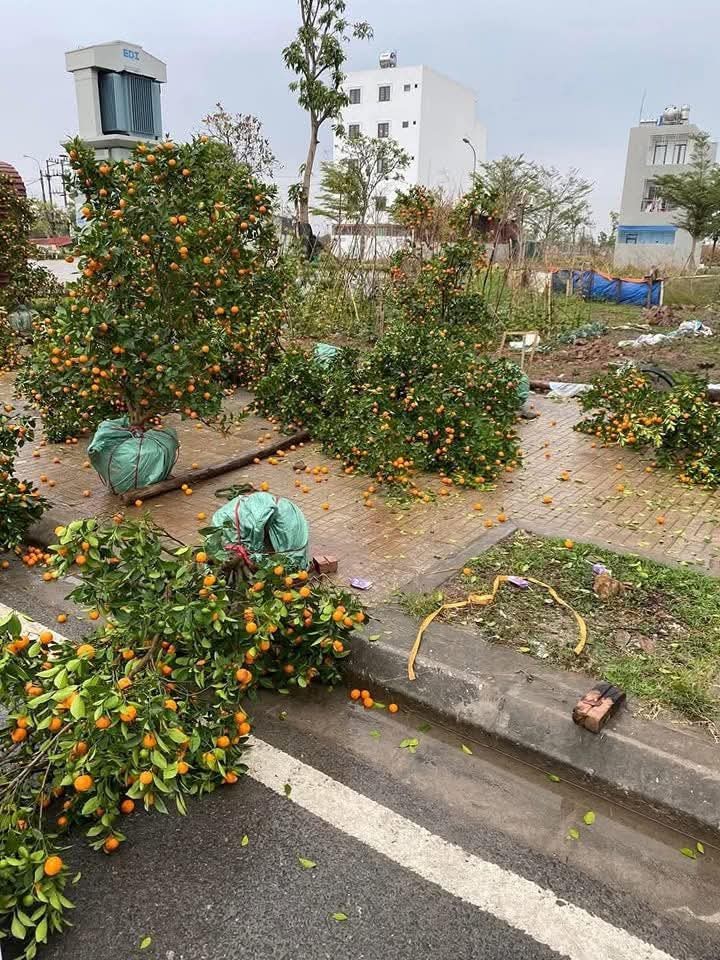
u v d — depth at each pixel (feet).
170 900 7.91
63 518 17.92
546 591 14.05
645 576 14.40
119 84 45.88
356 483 20.83
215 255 18.72
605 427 25.21
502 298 49.19
